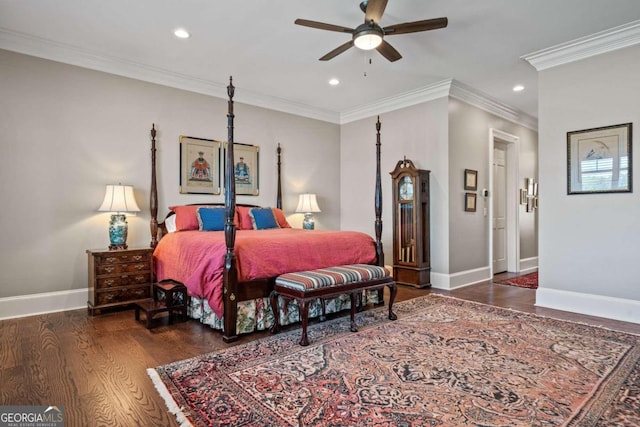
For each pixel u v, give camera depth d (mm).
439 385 1966
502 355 2373
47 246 3479
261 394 1878
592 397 1833
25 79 3365
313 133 5723
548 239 3662
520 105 5473
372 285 3062
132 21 3043
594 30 3199
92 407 1760
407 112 5070
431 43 3453
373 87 4715
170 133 4254
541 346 2531
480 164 5121
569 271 3518
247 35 3285
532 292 4340
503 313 3391
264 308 2959
